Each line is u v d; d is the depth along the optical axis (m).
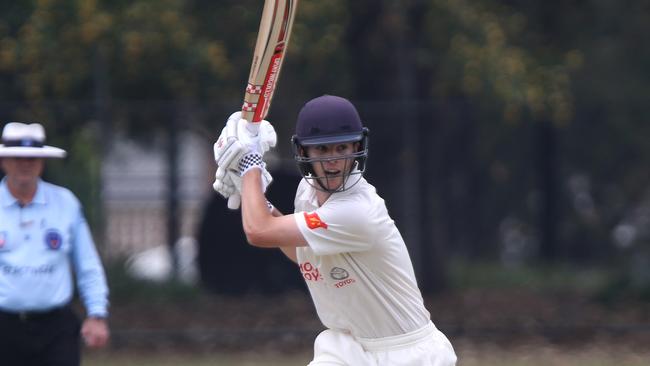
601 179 59.06
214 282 45.53
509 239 61.53
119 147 50.34
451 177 53.47
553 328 40.09
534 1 49.59
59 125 39.81
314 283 15.78
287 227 14.80
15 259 20.17
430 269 46.56
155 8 40.28
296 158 15.08
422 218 45.44
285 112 43.12
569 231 60.16
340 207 14.83
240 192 15.37
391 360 15.52
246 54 44.81
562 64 48.31
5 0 41.28
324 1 43.47
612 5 52.28
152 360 36.16
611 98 51.59
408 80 42.09
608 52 56.22
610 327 39.94
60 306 20.55
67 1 38.72
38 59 40.25
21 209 20.39
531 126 55.12
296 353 37.56
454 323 41.22
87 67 40.22
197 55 41.72
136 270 45.16
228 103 41.97
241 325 40.81
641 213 59.06
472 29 43.84
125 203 47.41
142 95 44.41
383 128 40.59
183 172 51.75
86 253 21.09
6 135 20.44
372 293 15.34
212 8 44.94
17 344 20.27
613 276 48.62
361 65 47.38
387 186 41.88
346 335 15.97
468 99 46.25
